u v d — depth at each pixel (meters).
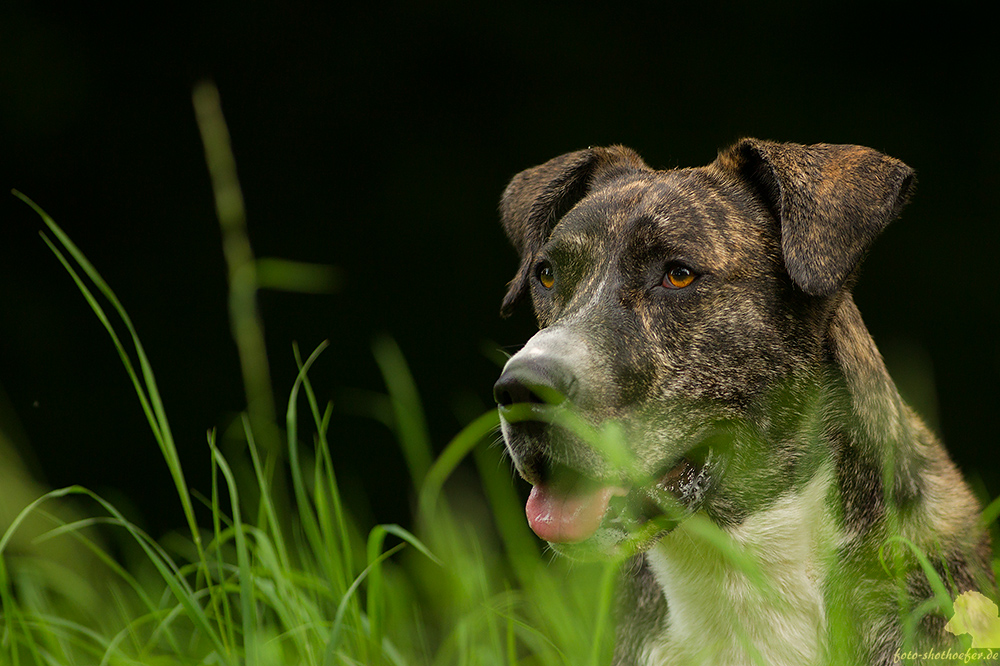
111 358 13.35
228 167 5.54
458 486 10.20
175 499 12.91
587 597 6.38
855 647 5.38
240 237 5.56
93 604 6.46
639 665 5.88
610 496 5.07
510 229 7.20
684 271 5.47
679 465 5.43
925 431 6.27
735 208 5.75
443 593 6.29
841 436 5.62
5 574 5.09
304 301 13.98
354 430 13.41
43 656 5.30
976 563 5.69
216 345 13.66
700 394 5.39
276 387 13.56
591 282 5.58
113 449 13.03
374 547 5.11
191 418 13.28
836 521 5.54
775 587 5.53
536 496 5.12
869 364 5.85
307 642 4.87
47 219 5.23
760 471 5.55
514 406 4.87
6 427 12.15
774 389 5.54
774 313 5.57
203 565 4.88
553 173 7.07
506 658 6.03
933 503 5.78
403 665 5.07
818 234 5.42
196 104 5.52
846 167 5.67
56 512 9.62
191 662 4.98
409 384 6.02
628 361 5.24
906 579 5.39
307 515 5.10
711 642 5.66
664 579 5.76
